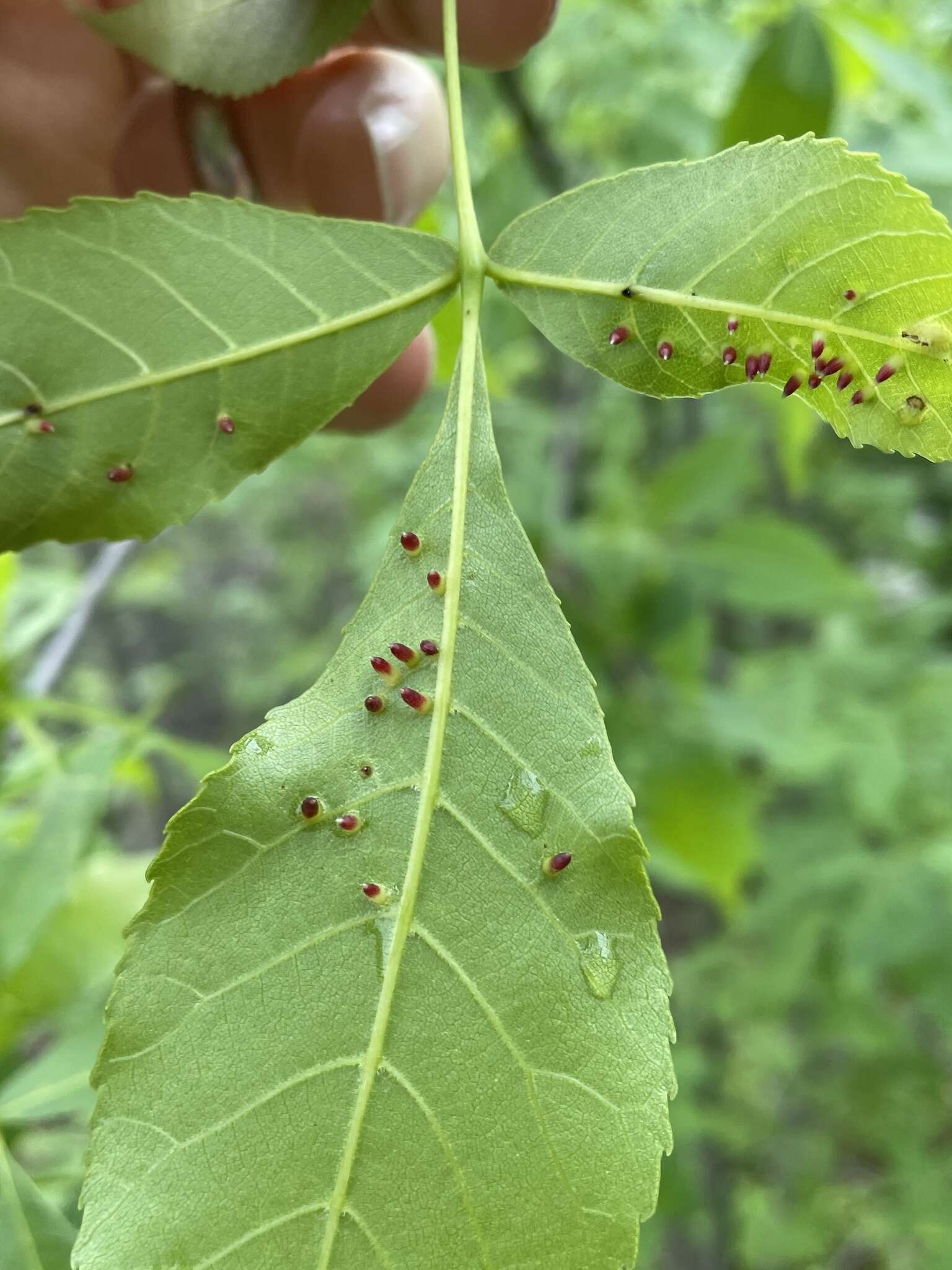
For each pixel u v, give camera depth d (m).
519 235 0.10
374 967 0.09
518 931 0.09
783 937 0.31
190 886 0.09
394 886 0.09
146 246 0.10
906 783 0.31
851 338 0.10
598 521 0.29
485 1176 0.09
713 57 0.27
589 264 0.10
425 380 0.25
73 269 0.10
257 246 0.10
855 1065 0.39
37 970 0.17
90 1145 0.09
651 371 0.10
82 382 0.10
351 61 0.20
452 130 0.10
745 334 0.10
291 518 0.66
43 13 0.21
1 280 0.10
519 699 0.10
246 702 0.70
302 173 0.20
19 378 0.10
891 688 0.34
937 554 0.51
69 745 0.18
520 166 0.29
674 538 0.27
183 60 0.11
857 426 0.10
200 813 0.09
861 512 0.51
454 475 0.10
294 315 0.10
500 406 0.32
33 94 0.22
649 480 0.30
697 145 0.28
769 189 0.10
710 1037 0.44
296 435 0.10
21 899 0.16
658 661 0.27
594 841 0.09
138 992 0.09
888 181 0.10
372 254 0.10
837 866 0.31
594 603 0.27
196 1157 0.09
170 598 0.69
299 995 0.09
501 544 0.10
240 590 0.74
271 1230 0.09
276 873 0.09
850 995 0.35
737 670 0.36
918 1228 0.37
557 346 0.10
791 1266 0.42
